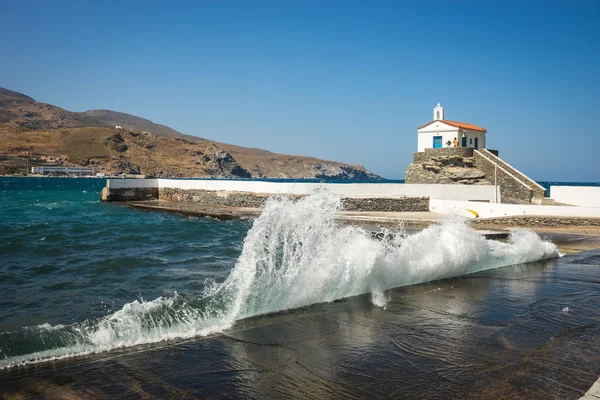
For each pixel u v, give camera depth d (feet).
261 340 22.59
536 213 85.35
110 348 21.25
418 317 26.73
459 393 17.12
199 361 19.95
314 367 19.45
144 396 16.76
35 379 18.04
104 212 114.21
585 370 19.26
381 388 17.54
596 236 69.87
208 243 62.18
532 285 35.65
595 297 31.94
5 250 52.16
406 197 107.96
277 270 28.89
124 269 43.01
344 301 30.09
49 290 34.81
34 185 355.15
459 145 147.43
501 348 21.77
